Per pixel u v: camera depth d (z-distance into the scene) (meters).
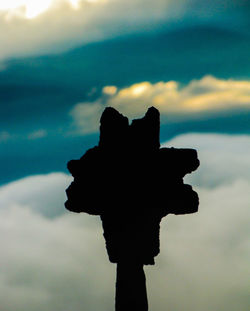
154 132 19.75
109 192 19.56
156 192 19.38
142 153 19.55
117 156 19.50
